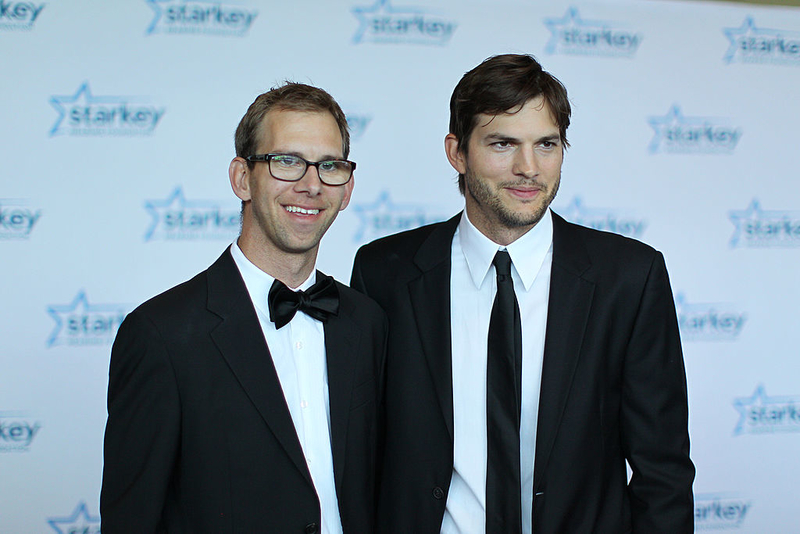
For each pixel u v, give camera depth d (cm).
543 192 139
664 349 146
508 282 144
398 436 149
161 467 122
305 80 279
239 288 133
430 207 288
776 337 304
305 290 138
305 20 279
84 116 266
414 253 160
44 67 263
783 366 304
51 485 265
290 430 127
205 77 273
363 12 282
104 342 269
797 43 304
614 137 296
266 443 127
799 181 304
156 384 123
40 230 264
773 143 304
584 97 294
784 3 303
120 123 268
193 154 273
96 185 268
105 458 127
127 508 121
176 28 271
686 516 143
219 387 127
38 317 264
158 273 272
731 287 302
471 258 150
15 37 261
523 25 291
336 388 136
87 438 268
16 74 261
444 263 154
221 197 276
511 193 138
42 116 263
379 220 285
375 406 144
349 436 136
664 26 298
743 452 302
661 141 299
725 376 302
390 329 154
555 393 138
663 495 143
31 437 264
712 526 301
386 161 285
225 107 275
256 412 127
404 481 147
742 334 303
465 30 288
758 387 303
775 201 304
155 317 126
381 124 284
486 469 140
